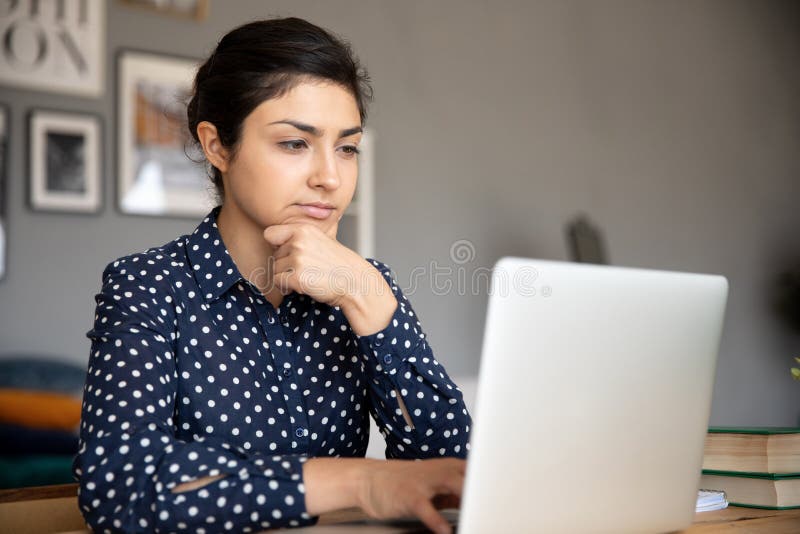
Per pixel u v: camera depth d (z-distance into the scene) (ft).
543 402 2.39
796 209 21.77
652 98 19.40
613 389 2.59
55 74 12.44
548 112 17.65
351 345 3.99
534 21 17.60
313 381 3.88
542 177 17.40
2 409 11.11
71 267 12.55
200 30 13.66
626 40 19.06
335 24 15.01
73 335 12.51
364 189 15.02
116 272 3.67
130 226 13.04
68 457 11.22
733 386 20.10
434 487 2.64
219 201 4.07
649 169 19.19
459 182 16.28
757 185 21.15
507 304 2.29
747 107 21.16
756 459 3.64
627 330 2.60
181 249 3.88
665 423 2.80
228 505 2.69
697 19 20.38
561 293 2.39
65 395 11.69
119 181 12.92
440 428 3.56
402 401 3.56
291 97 3.49
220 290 3.71
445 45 16.31
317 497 2.70
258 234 3.79
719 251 20.21
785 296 21.11
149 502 2.73
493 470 2.32
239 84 3.54
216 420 3.59
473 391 13.57
